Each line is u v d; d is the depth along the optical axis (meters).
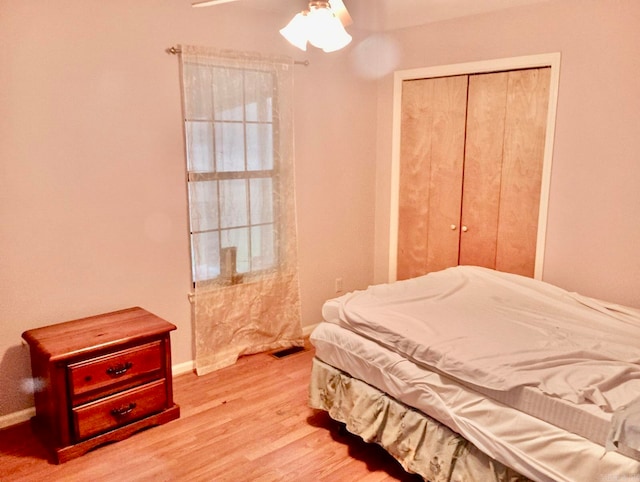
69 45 2.64
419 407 2.19
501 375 1.91
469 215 3.73
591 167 3.06
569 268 3.24
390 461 2.43
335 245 4.09
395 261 4.27
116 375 2.53
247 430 2.67
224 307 3.38
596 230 3.08
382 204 4.28
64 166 2.71
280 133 3.49
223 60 3.16
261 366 3.42
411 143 4.00
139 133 2.94
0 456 2.44
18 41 2.49
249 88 3.30
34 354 2.55
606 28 2.89
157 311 3.16
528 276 3.47
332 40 1.87
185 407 2.89
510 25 3.29
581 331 2.35
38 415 2.66
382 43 4.05
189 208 3.18
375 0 3.74
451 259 3.89
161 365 2.70
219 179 3.25
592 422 1.67
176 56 3.02
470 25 3.49
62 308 2.79
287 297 3.69
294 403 2.95
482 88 3.52
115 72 2.81
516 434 1.84
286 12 3.47
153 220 3.06
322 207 3.94
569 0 3.01
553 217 3.27
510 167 3.45
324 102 3.80
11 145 2.53
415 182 4.03
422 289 2.98
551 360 2.01
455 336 2.27
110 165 2.86
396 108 4.03
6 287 2.61
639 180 2.87
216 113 3.18
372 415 2.38
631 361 2.01
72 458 2.42
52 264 2.73
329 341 2.61
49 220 2.69
